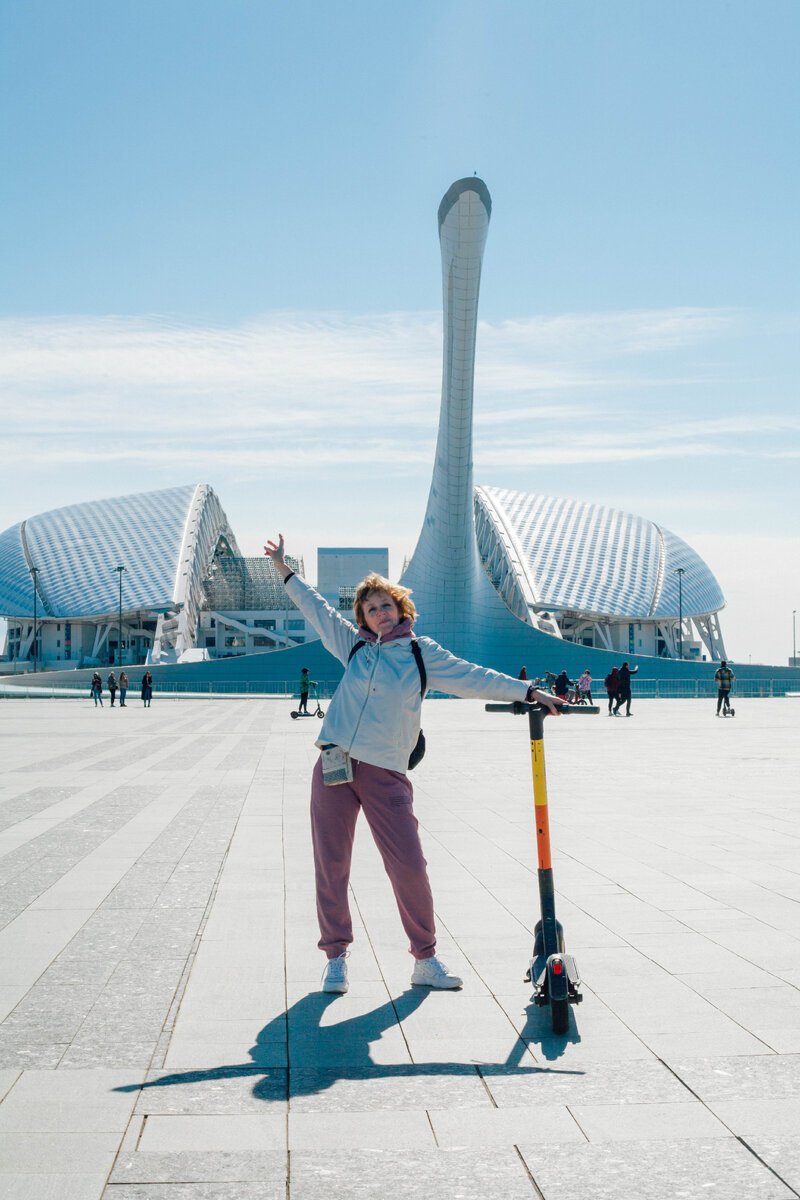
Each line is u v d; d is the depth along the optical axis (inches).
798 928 213.6
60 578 3880.4
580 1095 129.1
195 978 180.7
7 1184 106.1
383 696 176.9
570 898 241.8
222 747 724.0
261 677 2534.5
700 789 460.1
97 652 3986.2
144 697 1673.2
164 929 214.4
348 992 173.2
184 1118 122.6
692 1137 117.0
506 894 246.8
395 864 175.8
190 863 285.7
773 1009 162.6
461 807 402.6
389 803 177.3
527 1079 134.5
